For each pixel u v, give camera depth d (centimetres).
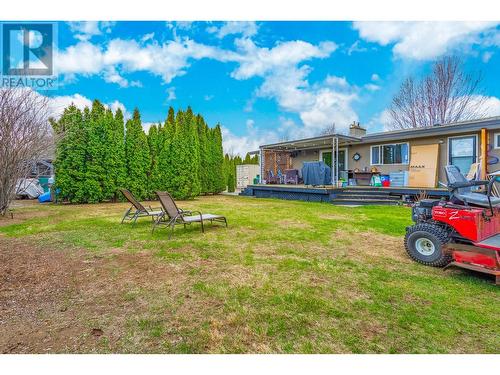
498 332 230
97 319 251
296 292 302
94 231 607
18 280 337
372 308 268
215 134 1844
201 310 266
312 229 626
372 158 1410
